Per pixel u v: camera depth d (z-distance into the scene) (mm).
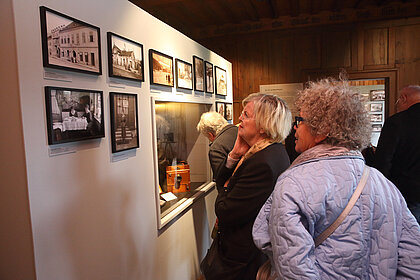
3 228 1234
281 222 942
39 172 1224
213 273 1873
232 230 1821
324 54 5336
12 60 1137
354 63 5215
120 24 1773
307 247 899
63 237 1345
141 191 1980
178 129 2725
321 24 5297
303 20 5383
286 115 1766
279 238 936
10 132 1175
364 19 5113
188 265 2727
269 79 5613
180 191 2742
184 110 2840
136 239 1920
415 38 4945
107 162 1646
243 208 1689
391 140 2580
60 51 1304
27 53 1168
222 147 2582
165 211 2387
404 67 5004
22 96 1149
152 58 2104
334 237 950
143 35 2031
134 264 1899
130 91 1871
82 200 1461
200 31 5926
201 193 2984
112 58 1658
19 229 1209
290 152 3955
